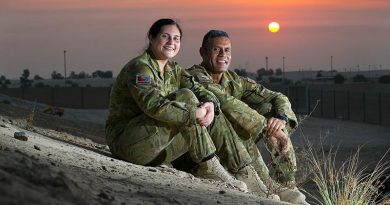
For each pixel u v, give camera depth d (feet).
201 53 28.19
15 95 204.23
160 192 17.93
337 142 75.61
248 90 28.43
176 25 25.18
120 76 25.02
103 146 34.12
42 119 42.39
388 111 145.18
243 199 19.38
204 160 23.81
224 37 27.76
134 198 16.17
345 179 25.88
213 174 23.80
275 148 26.13
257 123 25.63
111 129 25.36
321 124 110.11
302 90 151.43
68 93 199.00
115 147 24.85
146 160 24.07
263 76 423.64
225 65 27.78
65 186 13.99
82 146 28.86
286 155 26.13
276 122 26.09
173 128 24.09
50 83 410.52
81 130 44.45
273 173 25.76
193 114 23.34
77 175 16.71
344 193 25.35
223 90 26.94
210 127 25.00
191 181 21.94
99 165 21.07
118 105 25.22
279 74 472.85
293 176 26.18
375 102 165.17
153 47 25.04
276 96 28.14
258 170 25.63
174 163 25.58
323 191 26.40
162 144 23.98
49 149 21.84
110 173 19.94
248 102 28.45
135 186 18.08
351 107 156.25
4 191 11.58
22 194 11.76
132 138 24.14
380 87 247.70
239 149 24.95
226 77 28.19
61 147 23.79
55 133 34.55
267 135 26.14
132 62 24.77
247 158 24.97
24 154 17.62
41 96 204.23
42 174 14.29
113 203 14.88
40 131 32.83
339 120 121.60
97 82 416.05
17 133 22.41
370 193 26.23
